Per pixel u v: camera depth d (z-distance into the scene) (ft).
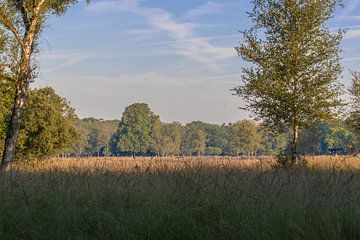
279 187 30.53
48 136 95.04
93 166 38.19
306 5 68.54
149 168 35.60
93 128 379.96
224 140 386.52
